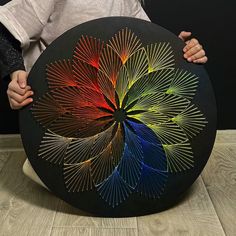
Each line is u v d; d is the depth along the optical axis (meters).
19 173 1.42
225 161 1.48
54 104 1.09
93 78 1.08
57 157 1.10
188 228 1.07
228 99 1.59
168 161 1.11
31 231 1.07
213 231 1.06
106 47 1.08
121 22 1.09
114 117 1.09
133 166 1.09
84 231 1.07
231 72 1.56
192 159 1.13
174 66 1.10
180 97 1.10
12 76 1.13
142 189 1.10
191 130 1.11
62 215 1.14
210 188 1.28
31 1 1.16
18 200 1.23
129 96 1.08
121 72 1.08
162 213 1.14
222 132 1.61
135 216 1.13
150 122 1.09
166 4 1.49
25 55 1.21
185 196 1.23
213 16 1.51
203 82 1.12
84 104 1.08
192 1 1.49
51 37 1.21
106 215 1.12
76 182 1.10
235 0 1.50
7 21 1.13
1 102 1.58
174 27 1.52
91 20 1.11
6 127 1.61
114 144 1.09
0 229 1.08
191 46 1.11
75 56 1.08
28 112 1.10
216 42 1.54
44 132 1.10
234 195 1.24
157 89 1.09
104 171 1.09
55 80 1.08
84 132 1.08
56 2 1.18
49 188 1.13
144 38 1.09
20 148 1.61
